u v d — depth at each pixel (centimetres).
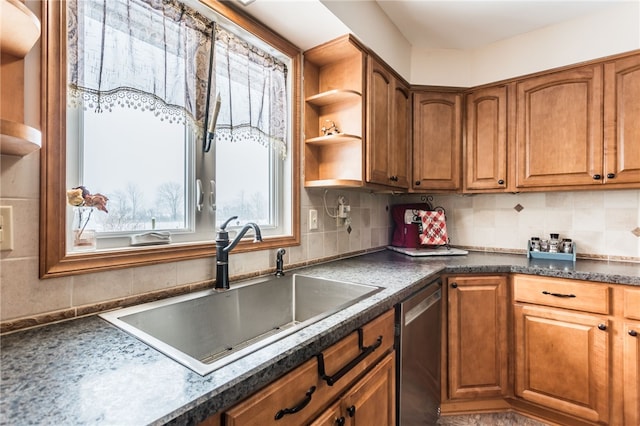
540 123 203
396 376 132
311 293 152
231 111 139
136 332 84
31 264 85
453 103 230
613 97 181
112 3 103
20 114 83
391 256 221
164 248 114
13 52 81
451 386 182
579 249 216
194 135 130
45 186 88
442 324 182
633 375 152
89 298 96
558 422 176
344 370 93
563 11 188
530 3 181
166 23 116
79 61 95
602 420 159
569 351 167
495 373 186
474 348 184
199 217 132
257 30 148
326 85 184
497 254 234
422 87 228
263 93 155
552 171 198
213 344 121
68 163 97
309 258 180
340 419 92
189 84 124
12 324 82
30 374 63
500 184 215
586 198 215
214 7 129
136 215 115
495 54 221
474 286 184
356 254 222
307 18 147
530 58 208
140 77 108
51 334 82
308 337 82
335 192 201
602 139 184
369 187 184
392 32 201
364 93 175
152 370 65
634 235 200
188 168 130
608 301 158
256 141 158
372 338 111
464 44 225
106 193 107
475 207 253
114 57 103
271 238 156
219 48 136
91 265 96
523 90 210
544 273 175
